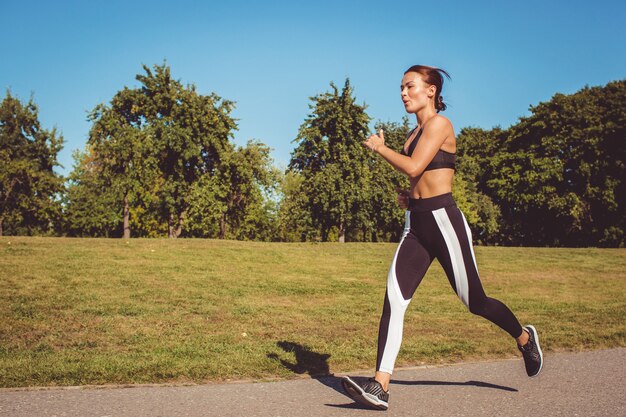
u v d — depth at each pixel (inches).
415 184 128.6
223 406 123.6
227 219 1560.0
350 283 464.8
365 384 119.0
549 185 1598.2
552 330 244.2
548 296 412.8
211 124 1373.0
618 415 116.3
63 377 147.2
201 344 203.8
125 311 279.4
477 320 286.0
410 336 232.8
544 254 786.8
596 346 208.2
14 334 217.6
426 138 123.3
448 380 152.4
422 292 413.4
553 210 1614.2
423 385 146.2
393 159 123.7
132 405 123.3
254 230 2032.5
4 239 613.6
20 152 1589.6
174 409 120.6
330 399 130.8
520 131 1739.7
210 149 1370.6
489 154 1957.4
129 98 1330.0
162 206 1344.7
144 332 228.1
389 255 717.9
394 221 1350.9
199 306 307.1
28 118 1590.8
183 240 729.6
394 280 126.1
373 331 243.8
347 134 1310.3
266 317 279.6
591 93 1652.3
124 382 145.0
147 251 578.2
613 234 1569.9
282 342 212.5
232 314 285.4
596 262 698.8
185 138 1293.1
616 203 1523.1
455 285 127.4
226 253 618.2
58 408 119.6
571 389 139.6
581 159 1549.0
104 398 129.0
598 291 450.9
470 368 170.1
